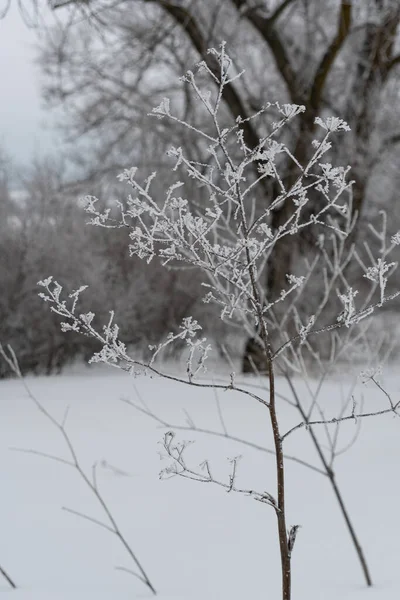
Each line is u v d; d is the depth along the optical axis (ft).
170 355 39.19
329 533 11.09
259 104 41.39
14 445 17.22
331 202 6.70
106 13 38.34
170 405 22.66
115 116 47.29
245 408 21.91
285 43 43.73
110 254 39.73
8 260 37.27
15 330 36.81
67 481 14.23
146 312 39.04
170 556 10.43
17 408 22.65
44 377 33.12
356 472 14.32
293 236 36.60
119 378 29.91
